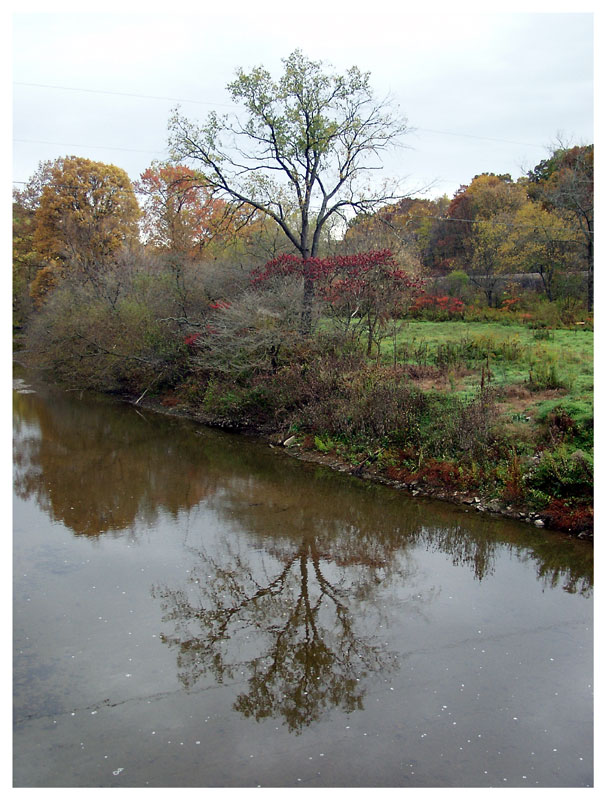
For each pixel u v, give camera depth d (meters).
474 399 12.05
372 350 16.86
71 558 8.53
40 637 6.53
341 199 21.17
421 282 18.94
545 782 4.57
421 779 4.61
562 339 17.73
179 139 19.55
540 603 7.34
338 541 9.22
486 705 5.48
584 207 25.09
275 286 17.31
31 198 40.06
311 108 19.47
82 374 25.08
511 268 26.94
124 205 35.25
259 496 11.23
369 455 12.69
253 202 20.23
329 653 6.34
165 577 8.01
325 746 4.98
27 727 5.19
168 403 20.80
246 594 7.60
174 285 22.05
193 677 5.92
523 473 10.19
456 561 8.53
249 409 17.14
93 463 13.60
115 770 4.69
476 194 37.12
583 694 5.62
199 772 4.68
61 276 32.28
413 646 6.44
